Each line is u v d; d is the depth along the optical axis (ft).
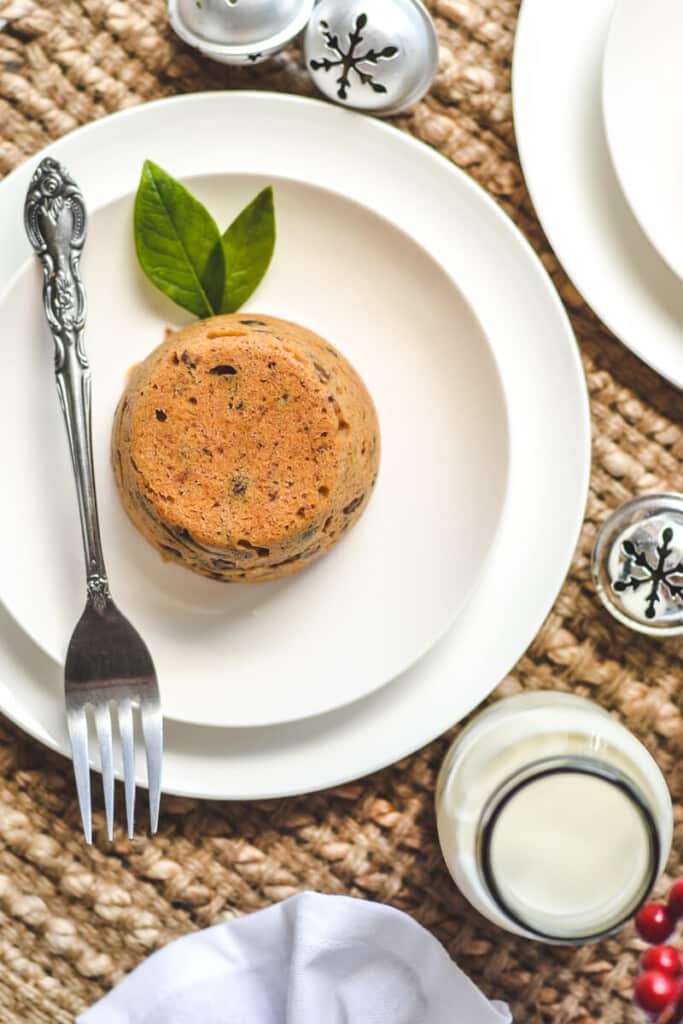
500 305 1.88
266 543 1.82
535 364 1.88
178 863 1.92
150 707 1.83
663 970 1.81
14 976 1.92
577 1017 1.93
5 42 1.89
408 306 1.88
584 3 1.87
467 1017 1.88
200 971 1.89
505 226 1.86
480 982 1.93
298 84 1.91
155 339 1.89
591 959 1.93
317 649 1.88
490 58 1.92
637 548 1.86
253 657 1.88
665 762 1.94
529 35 1.88
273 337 1.82
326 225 1.87
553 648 1.94
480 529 1.87
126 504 1.86
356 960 1.89
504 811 1.77
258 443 1.81
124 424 1.83
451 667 1.88
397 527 1.90
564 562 1.87
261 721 1.84
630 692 1.93
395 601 1.89
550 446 1.88
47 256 1.82
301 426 1.81
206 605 1.89
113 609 1.84
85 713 1.86
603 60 1.83
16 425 1.86
